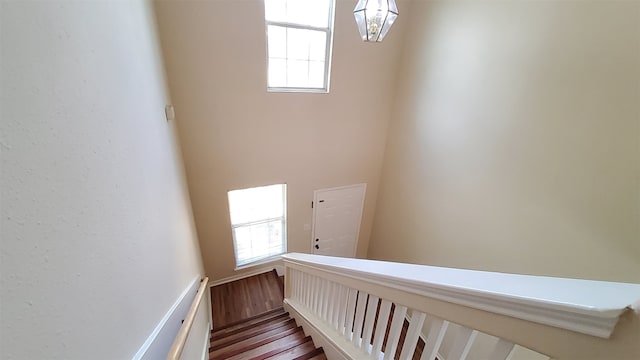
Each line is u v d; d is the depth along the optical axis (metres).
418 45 3.29
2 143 0.46
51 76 0.61
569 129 1.86
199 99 2.88
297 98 3.35
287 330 2.49
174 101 2.77
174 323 1.50
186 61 2.67
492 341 1.94
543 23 1.95
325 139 3.74
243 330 2.66
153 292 1.25
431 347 0.85
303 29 3.12
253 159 3.43
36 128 0.55
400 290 0.93
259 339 2.40
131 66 1.31
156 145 1.72
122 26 1.21
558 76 1.90
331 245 4.61
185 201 2.75
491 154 2.49
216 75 2.85
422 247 3.56
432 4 2.99
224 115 3.06
